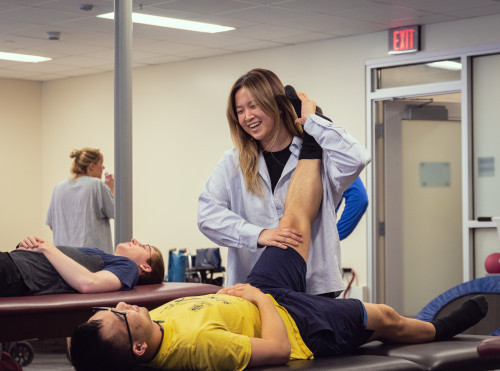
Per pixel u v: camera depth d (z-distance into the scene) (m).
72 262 3.64
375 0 6.77
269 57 9.05
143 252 3.98
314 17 7.46
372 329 3.02
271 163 3.27
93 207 6.77
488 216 7.52
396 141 8.36
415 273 8.51
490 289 5.25
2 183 11.42
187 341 2.57
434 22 7.69
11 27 8.03
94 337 2.49
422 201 8.52
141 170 10.45
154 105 10.27
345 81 8.40
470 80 7.57
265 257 3.10
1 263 3.50
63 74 11.08
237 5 7.01
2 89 11.40
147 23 7.79
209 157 9.66
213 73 9.61
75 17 7.56
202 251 8.83
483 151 7.54
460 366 2.83
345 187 3.21
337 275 3.19
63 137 11.45
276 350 2.64
